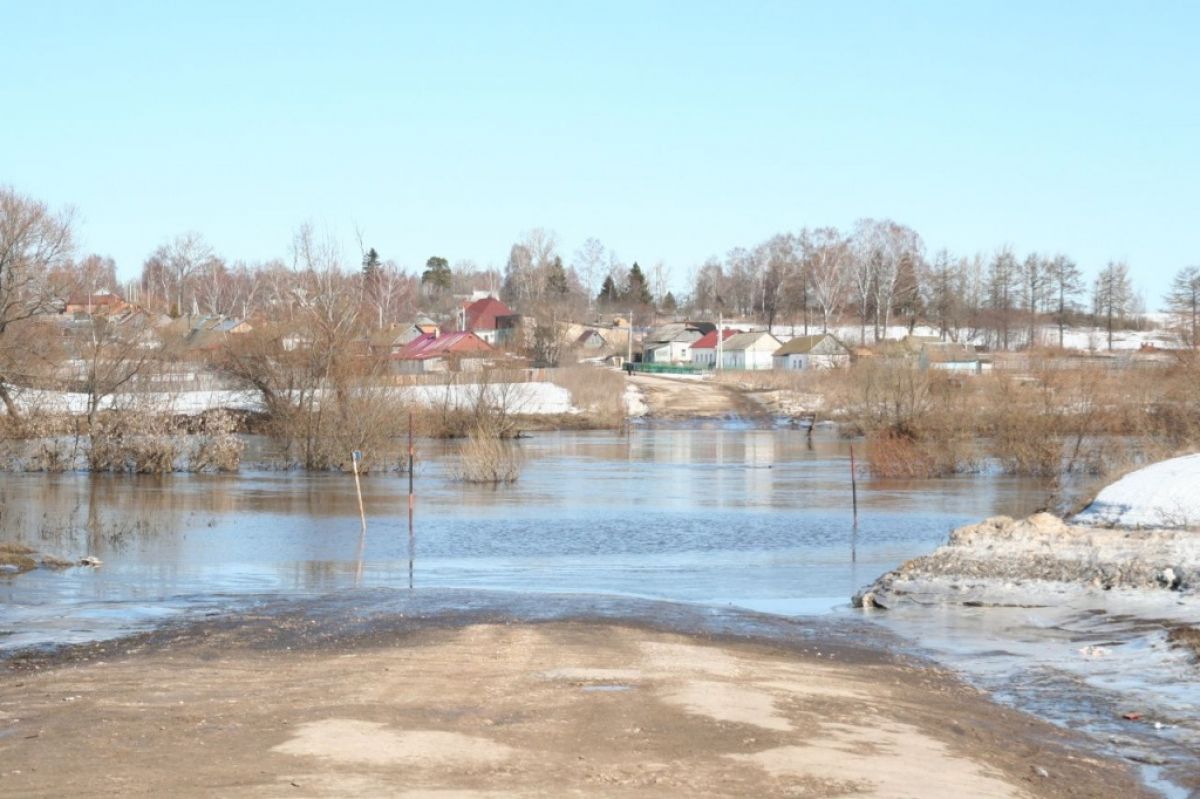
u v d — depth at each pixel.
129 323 65.69
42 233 60.38
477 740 11.45
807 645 18.45
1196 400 48.72
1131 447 51.88
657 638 18.27
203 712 12.65
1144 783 11.52
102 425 53.19
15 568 26.56
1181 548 24.03
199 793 9.52
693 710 13.02
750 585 25.52
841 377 93.12
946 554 25.05
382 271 165.00
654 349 152.62
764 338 143.12
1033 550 24.84
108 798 9.38
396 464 55.88
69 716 12.48
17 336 58.41
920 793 10.37
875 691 14.99
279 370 58.19
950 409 56.97
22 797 9.39
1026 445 53.34
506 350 129.50
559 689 13.96
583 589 24.89
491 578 26.53
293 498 43.75
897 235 178.75
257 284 161.12
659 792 9.90
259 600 22.55
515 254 195.75
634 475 53.97
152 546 31.38
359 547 31.62
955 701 14.79
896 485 49.12
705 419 94.94
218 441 54.28
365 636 18.36
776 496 45.09
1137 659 17.47
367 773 10.18
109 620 20.16
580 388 97.38
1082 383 54.59
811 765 11.03
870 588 23.81
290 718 12.32
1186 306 117.88
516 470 52.59
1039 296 174.25
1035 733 13.35
